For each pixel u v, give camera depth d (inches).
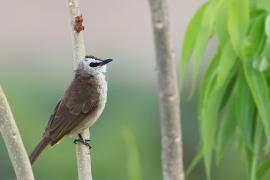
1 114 243.4
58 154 693.9
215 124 314.3
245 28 294.4
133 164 224.7
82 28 289.6
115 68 935.7
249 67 299.9
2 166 710.5
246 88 315.6
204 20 301.6
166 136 221.0
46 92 791.1
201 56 299.9
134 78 822.5
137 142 706.8
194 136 682.2
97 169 698.2
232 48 302.8
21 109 726.5
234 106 325.1
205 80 317.4
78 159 287.1
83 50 290.5
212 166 661.9
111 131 713.0
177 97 220.8
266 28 296.0
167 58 218.7
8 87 789.2
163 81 219.3
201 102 318.3
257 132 314.3
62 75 909.8
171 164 221.8
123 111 732.0
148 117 729.0
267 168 335.6
